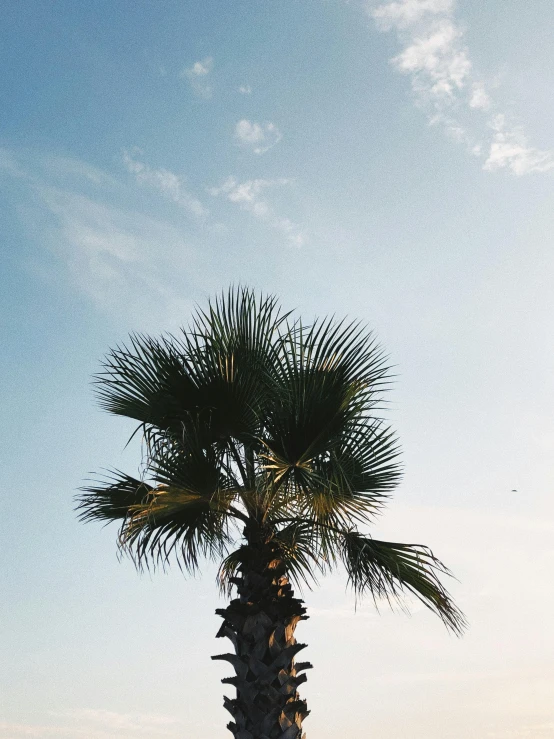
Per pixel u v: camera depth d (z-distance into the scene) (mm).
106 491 9609
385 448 9531
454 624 8867
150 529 8953
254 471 9000
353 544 9141
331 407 8547
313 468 8859
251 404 8719
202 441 8680
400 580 9148
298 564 9898
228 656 8492
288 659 8414
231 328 9305
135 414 9242
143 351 8758
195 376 8562
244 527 9047
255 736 8172
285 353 9039
